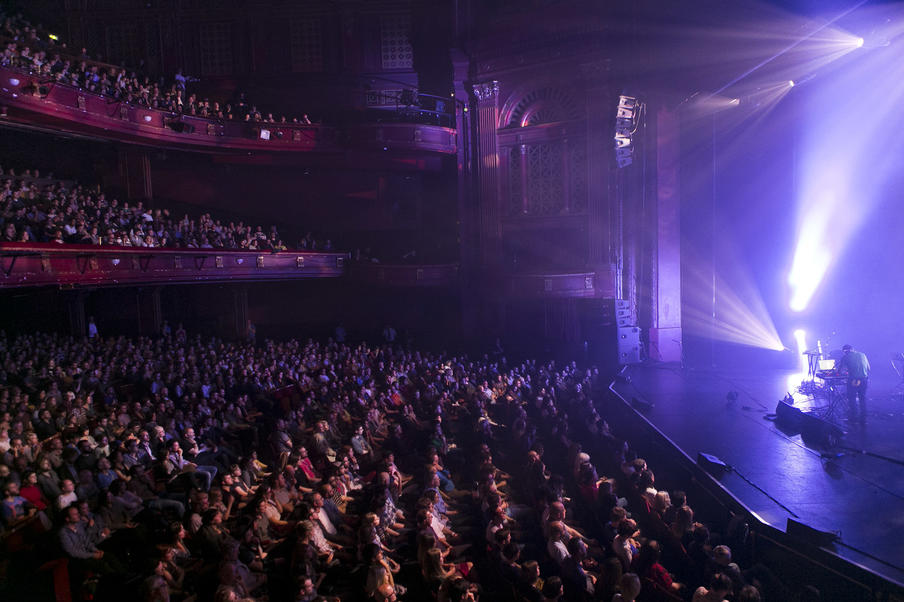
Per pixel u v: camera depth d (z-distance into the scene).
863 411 13.47
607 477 13.22
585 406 15.51
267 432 14.20
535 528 10.36
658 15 20.06
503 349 25.45
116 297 25.05
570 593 7.95
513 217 25.42
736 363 22.12
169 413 13.44
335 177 29.92
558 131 24.31
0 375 14.25
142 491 9.98
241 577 7.71
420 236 30.09
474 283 26.06
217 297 27.78
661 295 22.70
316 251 26.23
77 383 14.41
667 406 15.83
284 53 28.33
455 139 26.34
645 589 8.03
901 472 10.69
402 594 8.51
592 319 22.28
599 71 22.62
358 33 28.33
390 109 28.12
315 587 8.12
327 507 10.14
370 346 28.53
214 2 27.89
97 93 20.27
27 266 14.11
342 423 15.45
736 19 16.30
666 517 9.33
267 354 21.59
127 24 27.61
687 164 22.55
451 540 10.53
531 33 23.94
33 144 22.70
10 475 8.73
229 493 10.30
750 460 11.50
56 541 7.61
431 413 16.14
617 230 23.22
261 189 29.27
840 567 7.67
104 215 19.34
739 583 7.42
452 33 25.86
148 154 25.88
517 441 14.36
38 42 20.44
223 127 24.47
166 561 7.71
